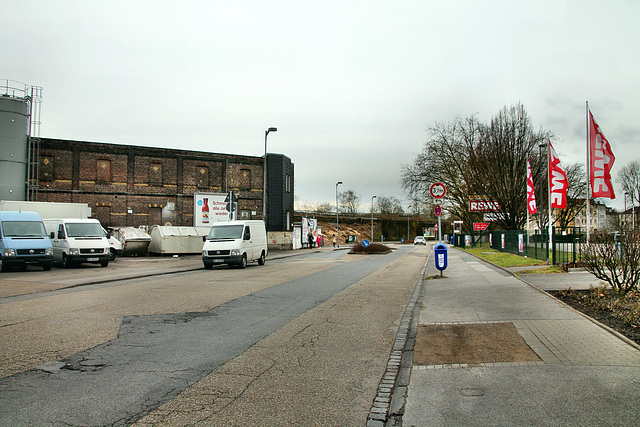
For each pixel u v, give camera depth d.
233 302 11.48
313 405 4.67
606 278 9.57
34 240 21.05
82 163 37.50
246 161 44.81
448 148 51.69
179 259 30.70
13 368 5.86
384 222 100.94
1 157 32.25
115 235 34.03
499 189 38.12
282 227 46.69
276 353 6.68
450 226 96.62
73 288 14.82
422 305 10.45
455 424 4.13
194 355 6.54
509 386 5.02
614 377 5.15
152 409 4.52
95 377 5.52
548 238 19.70
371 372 5.79
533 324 7.81
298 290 13.98
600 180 17.02
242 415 4.39
